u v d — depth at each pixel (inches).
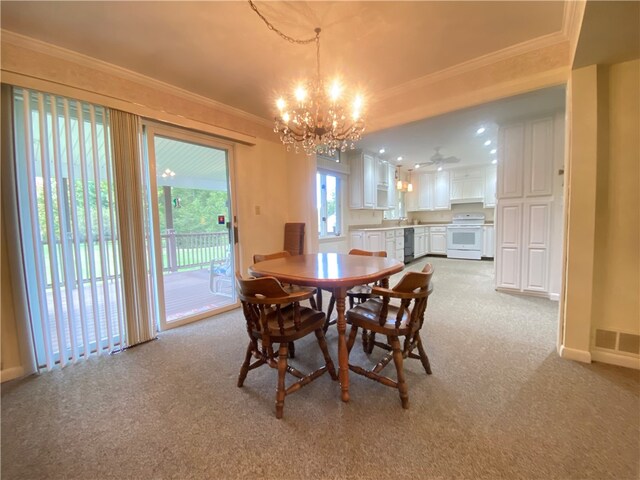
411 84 101.0
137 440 52.2
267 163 140.8
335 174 199.5
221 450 49.6
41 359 78.3
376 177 219.9
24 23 67.6
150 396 65.4
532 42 78.3
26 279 75.0
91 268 84.1
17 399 64.9
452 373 71.5
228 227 128.2
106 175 86.3
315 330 69.3
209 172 124.2
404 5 64.3
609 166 72.9
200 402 62.9
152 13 65.5
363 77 97.0
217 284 150.6
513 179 140.0
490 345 86.5
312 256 97.0
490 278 177.5
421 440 50.5
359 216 227.3
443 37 76.3
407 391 62.4
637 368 71.6
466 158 224.5
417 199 286.5
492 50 82.5
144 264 94.7
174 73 92.9
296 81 98.0
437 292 146.6
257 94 108.7
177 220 115.9
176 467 46.4
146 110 94.0
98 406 62.1
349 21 69.5
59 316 79.2
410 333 62.3
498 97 86.6
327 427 54.4
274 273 68.3
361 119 83.4
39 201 76.7
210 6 63.7
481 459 46.3
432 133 158.7
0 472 45.8
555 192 130.0
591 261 73.2
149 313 96.4
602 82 71.8
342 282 60.2
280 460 47.3
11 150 72.0
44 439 52.7
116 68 87.6
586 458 46.1
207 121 113.4
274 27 71.3
